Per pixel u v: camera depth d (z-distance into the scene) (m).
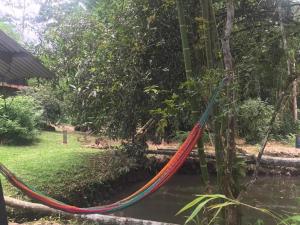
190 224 6.66
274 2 5.40
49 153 9.69
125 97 7.89
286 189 9.25
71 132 15.39
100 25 8.23
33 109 13.41
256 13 5.71
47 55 8.91
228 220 3.86
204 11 4.20
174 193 8.91
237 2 5.80
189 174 10.41
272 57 4.56
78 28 8.70
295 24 4.36
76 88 8.25
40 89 15.18
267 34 5.13
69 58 8.70
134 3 7.56
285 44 4.00
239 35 5.66
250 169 9.95
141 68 7.75
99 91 7.96
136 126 8.58
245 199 8.24
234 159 3.92
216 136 4.02
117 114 8.25
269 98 5.52
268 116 5.10
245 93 4.46
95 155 9.57
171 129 8.16
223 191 3.93
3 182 6.99
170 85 7.57
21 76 4.41
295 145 12.70
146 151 9.88
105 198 8.10
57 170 8.02
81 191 7.49
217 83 3.87
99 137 9.19
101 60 7.93
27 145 11.92
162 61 7.64
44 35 9.15
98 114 8.46
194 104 4.28
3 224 3.16
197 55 5.25
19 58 3.91
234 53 5.43
